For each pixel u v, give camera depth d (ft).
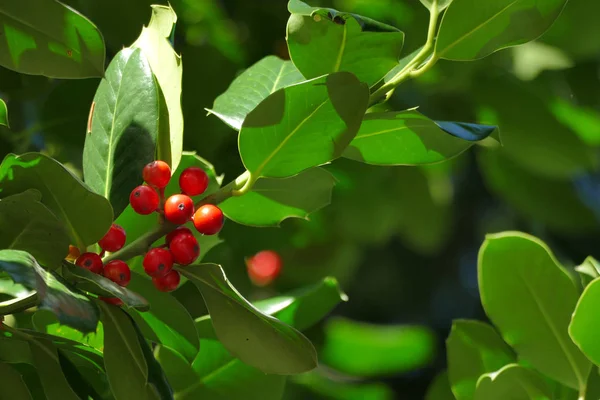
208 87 3.14
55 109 2.96
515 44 2.41
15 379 2.39
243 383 2.61
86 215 2.34
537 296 2.56
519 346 2.57
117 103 2.43
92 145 2.43
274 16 3.47
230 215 2.58
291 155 2.37
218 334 2.38
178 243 2.33
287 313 2.69
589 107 3.41
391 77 2.47
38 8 2.40
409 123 2.42
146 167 2.36
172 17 2.46
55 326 2.48
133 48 2.45
